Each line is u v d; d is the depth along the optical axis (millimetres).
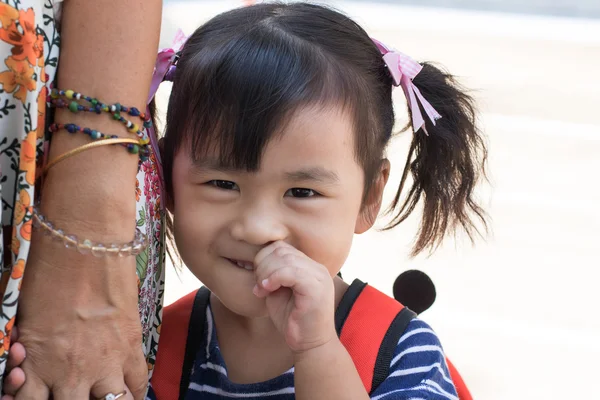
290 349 2064
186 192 1998
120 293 1732
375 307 2209
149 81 1784
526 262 5531
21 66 1587
